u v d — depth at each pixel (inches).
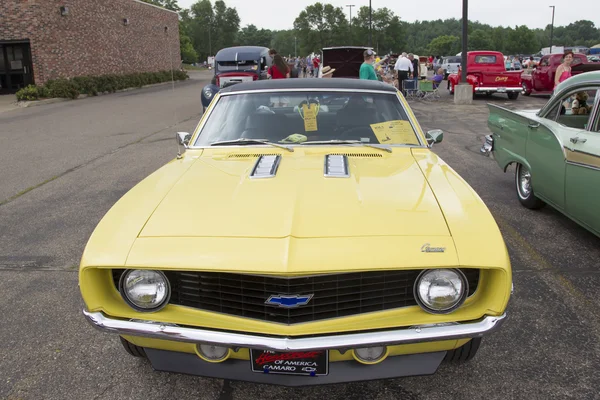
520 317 133.5
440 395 104.7
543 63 706.2
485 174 284.8
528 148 209.5
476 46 4889.3
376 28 3870.6
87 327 134.4
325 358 88.1
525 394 104.0
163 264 88.0
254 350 89.4
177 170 127.2
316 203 101.7
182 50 3061.0
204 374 94.7
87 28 906.1
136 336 90.0
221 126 148.6
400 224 94.1
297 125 146.3
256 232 92.3
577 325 129.3
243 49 645.9
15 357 121.0
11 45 802.2
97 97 850.8
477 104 649.6
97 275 92.6
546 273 159.6
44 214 232.1
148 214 101.7
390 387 107.9
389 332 86.7
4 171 321.7
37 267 173.5
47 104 735.7
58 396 107.0
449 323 88.4
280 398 105.6
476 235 91.8
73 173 311.3
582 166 164.6
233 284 89.8
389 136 143.0
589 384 106.6
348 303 89.8
